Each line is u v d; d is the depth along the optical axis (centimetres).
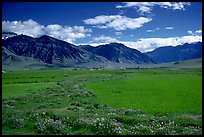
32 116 2948
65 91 6662
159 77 12150
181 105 4294
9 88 8038
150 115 3312
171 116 3169
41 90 7281
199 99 4944
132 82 9362
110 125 2481
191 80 9625
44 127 2520
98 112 3512
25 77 14050
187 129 2434
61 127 2494
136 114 3459
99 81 10169
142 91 6538
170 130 2378
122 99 5200
